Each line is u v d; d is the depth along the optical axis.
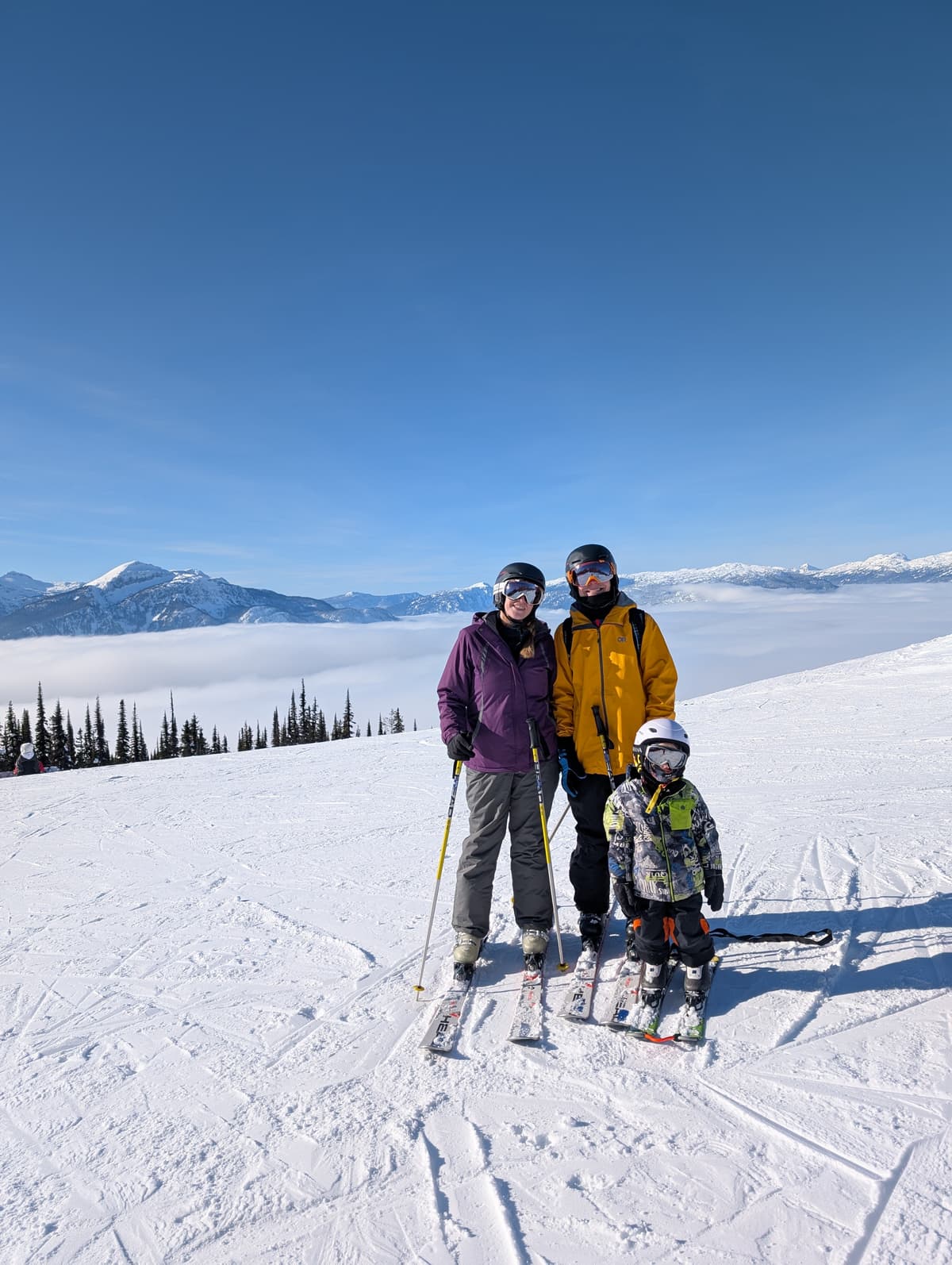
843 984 3.11
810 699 13.69
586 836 3.61
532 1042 2.86
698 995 2.96
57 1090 2.76
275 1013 3.29
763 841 5.28
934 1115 2.26
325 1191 2.12
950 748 8.39
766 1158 2.13
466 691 3.64
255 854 6.24
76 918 4.80
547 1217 1.96
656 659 3.60
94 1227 2.04
